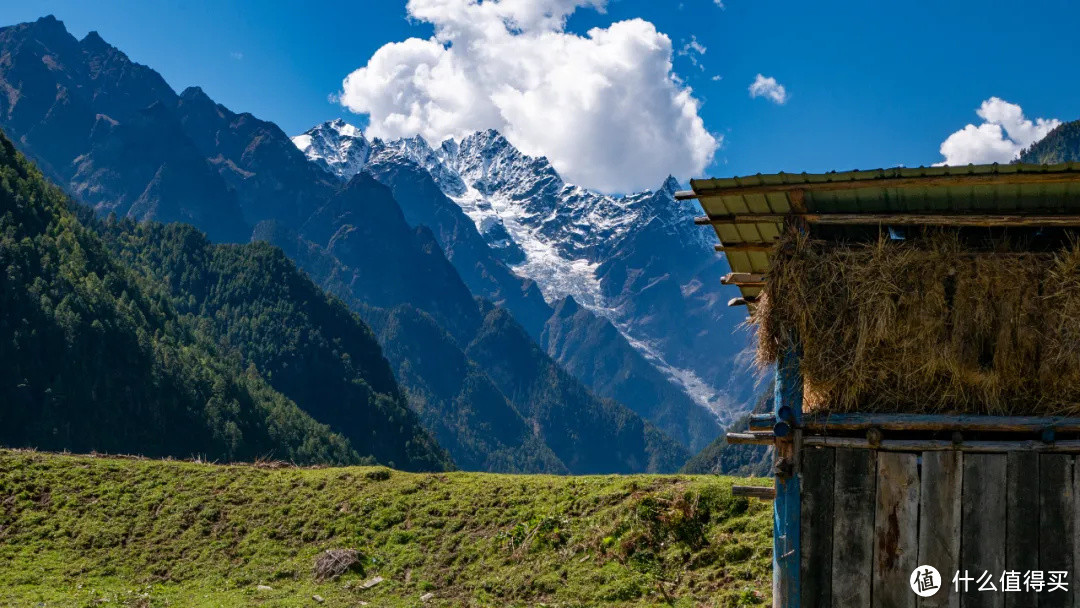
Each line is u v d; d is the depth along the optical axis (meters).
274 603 16.75
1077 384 8.98
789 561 9.20
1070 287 9.03
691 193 9.90
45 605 16.50
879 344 9.38
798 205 9.73
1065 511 8.89
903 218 9.51
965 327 9.18
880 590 8.99
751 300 13.71
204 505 21.92
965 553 8.92
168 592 17.94
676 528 16.59
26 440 104.81
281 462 25.30
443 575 17.70
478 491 20.77
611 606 15.03
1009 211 9.43
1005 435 9.15
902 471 9.09
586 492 19.17
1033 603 8.82
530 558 17.36
